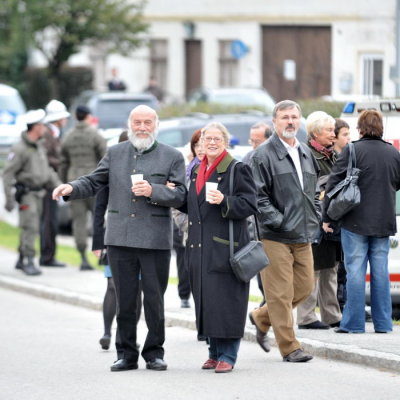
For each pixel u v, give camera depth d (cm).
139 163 2578
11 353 2884
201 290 2528
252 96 7219
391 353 2588
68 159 4281
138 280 2609
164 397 2320
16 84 10681
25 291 4041
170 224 2597
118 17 9800
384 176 2842
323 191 2973
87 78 10588
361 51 8488
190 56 10325
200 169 2555
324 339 2786
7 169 4244
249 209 2495
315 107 4491
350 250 2859
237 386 2405
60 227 5994
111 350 2927
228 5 9862
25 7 9825
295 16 9219
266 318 2709
